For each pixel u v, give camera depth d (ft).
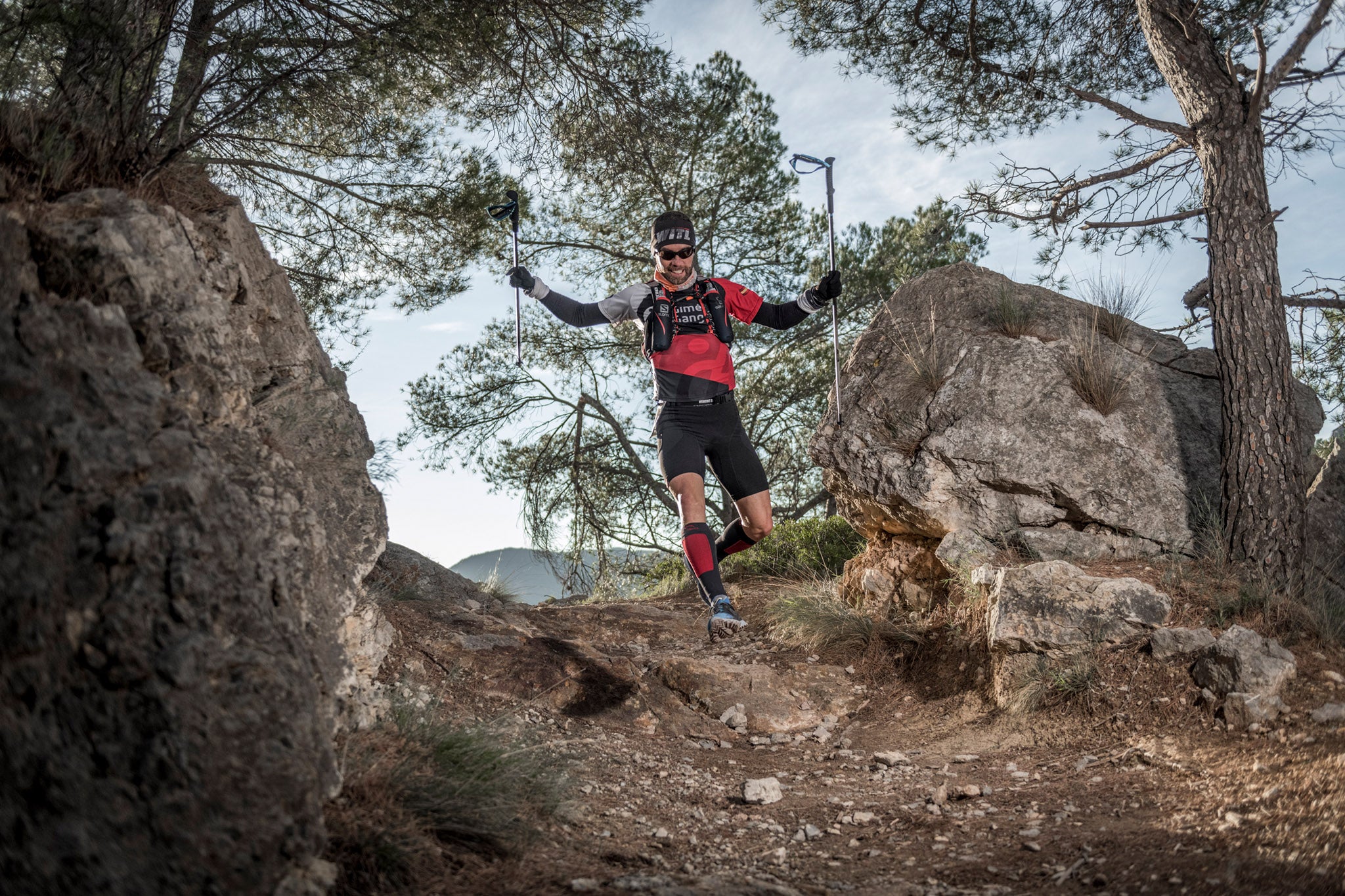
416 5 23.00
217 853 6.79
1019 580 17.48
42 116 11.59
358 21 23.16
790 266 45.09
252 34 18.70
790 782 15.42
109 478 7.57
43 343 7.70
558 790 12.06
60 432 7.31
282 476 11.14
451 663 17.42
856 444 21.84
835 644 21.74
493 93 28.02
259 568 8.76
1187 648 15.43
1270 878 8.59
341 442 14.35
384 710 12.23
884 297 44.21
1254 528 17.94
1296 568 17.65
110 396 8.07
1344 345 24.35
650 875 10.11
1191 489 19.57
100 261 9.64
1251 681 14.16
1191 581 17.60
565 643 20.08
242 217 14.62
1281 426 18.13
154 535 7.55
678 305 15.33
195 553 7.80
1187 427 20.39
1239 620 16.25
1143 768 13.46
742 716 18.65
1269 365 18.33
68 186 11.08
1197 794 11.89
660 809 13.37
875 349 23.63
